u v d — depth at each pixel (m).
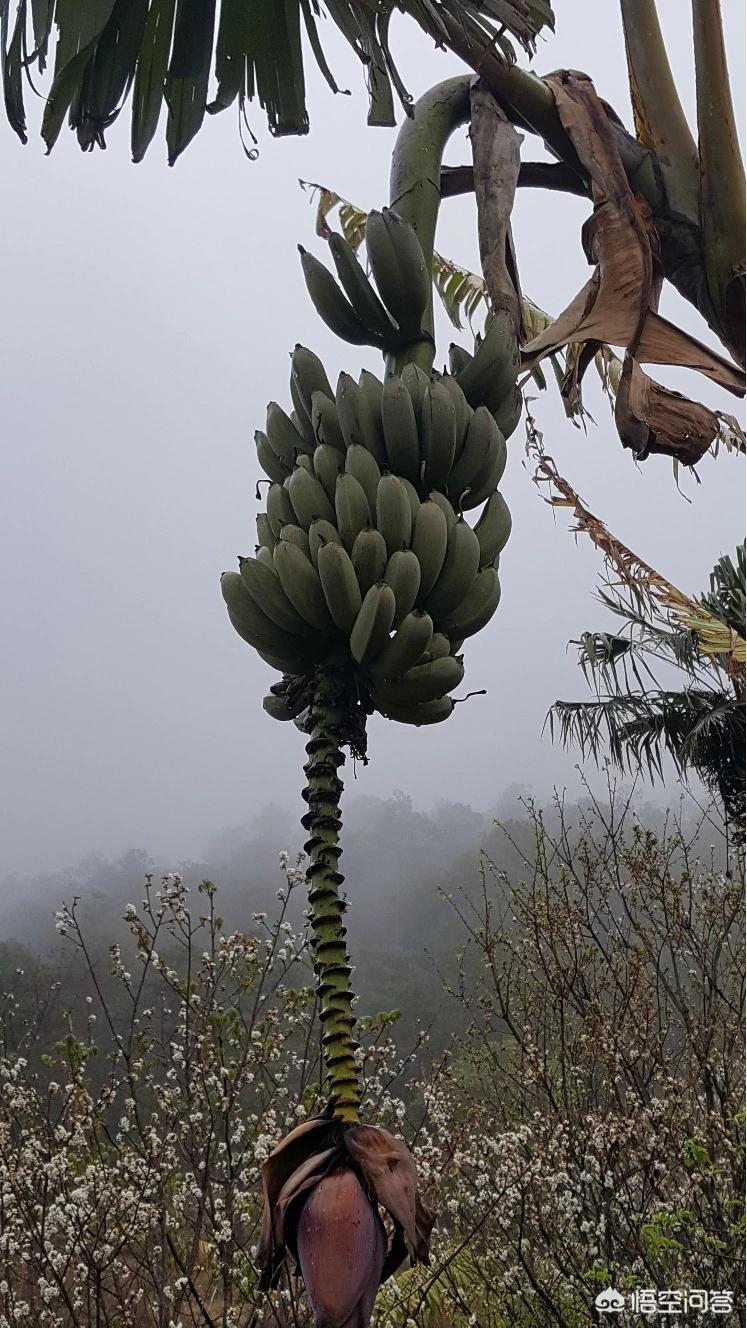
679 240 2.69
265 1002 4.66
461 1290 4.68
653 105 2.75
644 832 6.14
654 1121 4.35
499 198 2.33
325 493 1.85
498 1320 4.47
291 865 4.69
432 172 2.28
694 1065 5.05
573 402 2.88
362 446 1.83
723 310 2.68
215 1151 4.46
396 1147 1.34
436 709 1.76
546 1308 4.29
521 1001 5.81
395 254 2.01
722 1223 3.91
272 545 1.94
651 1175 4.16
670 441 2.60
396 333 2.11
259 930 5.11
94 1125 4.32
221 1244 3.92
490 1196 4.34
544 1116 4.93
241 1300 4.32
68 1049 4.36
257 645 1.83
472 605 1.87
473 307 4.46
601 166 2.57
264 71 2.29
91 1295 4.32
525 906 5.95
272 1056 4.54
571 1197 4.09
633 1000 5.37
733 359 2.77
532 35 2.18
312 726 1.70
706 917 5.66
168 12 2.25
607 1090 5.32
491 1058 5.54
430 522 1.76
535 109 2.53
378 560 1.70
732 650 3.61
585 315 2.59
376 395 1.90
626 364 2.60
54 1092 4.33
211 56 2.31
